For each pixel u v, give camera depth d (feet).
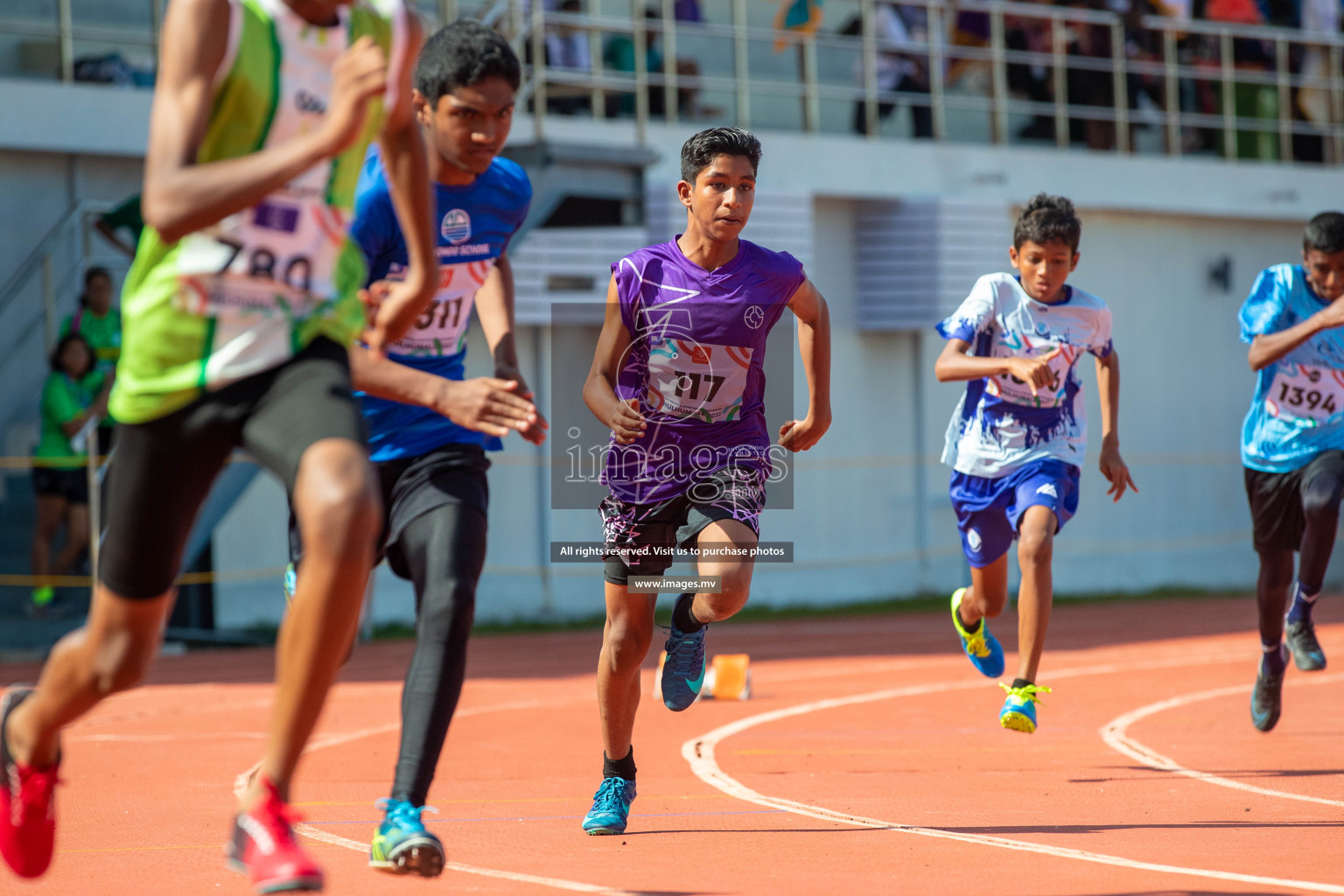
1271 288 38.01
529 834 28.09
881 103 109.91
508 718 48.83
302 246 17.16
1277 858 24.81
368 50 15.38
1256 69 126.93
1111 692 53.47
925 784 33.88
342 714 50.62
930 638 81.51
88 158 85.20
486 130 22.41
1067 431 36.01
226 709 54.03
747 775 35.63
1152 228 120.16
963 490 36.86
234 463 77.00
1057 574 114.73
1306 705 48.42
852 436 108.58
